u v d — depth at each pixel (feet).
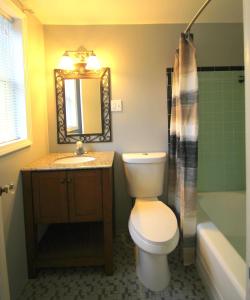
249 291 2.87
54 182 6.68
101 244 7.63
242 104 9.07
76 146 8.76
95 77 8.86
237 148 9.23
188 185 6.94
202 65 8.95
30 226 6.73
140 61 8.91
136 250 7.29
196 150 6.74
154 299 6.04
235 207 8.85
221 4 7.47
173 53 8.91
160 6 7.53
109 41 8.82
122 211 9.35
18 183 6.43
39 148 8.09
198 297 6.07
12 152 6.10
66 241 7.84
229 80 9.00
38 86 8.09
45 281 6.77
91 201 6.76
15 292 6.11
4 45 6.35
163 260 6.44
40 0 6.95
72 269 7.26
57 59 8.77
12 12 6.40
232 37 8.89
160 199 9.24
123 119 9.06
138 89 8.98
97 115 9.00
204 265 6.40
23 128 7.05
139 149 9.18
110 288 6.45
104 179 6.72
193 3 7.38
